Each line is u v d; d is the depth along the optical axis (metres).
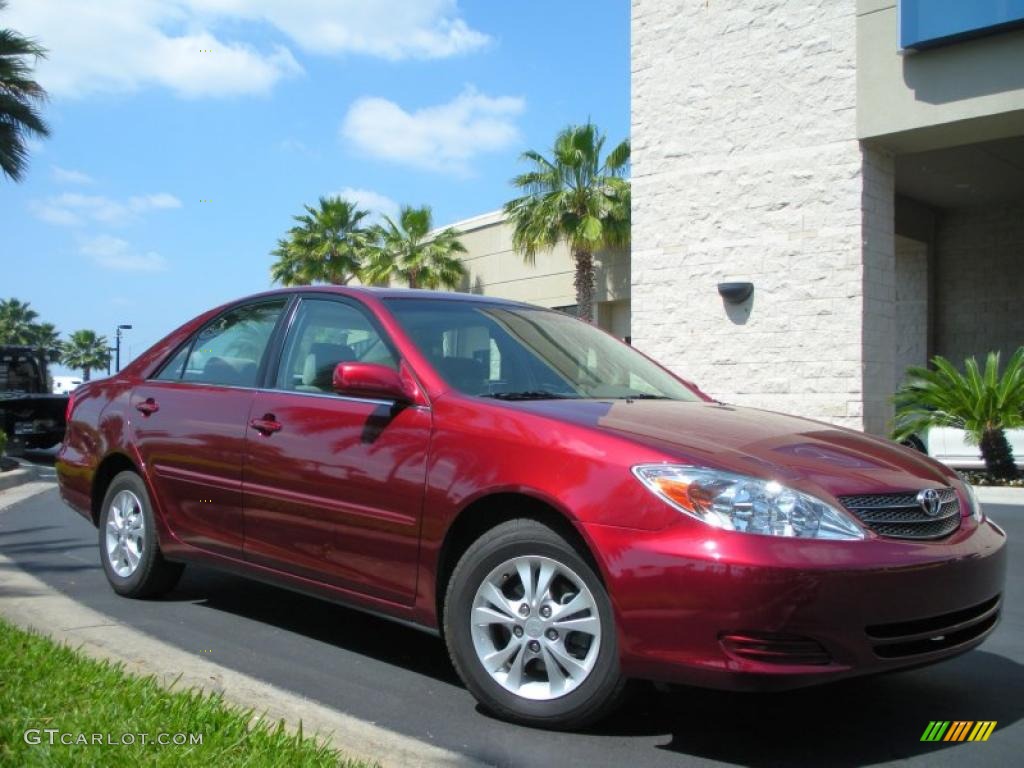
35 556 7.25
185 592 6.03
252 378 5.15
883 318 14.82
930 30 13.23
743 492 3.37
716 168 15.66
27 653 4.02
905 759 3.48
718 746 3.57
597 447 3.63
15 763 2.90
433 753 3.40
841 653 3.26
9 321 69.56
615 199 27.14
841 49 14.40
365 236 38.38
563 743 3.57
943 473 4.15
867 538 3.38
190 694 3.59
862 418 14.23
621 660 3.43
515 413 3.94
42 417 17.98
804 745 3.60
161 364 5.86
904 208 19.08
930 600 3.42
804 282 14.78
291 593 6.07
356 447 4.36
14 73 19.00
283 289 5.38
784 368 14.95
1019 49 12.77
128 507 5.82
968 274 19.95
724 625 3.23
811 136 14.70
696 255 15.86
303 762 3.05
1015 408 12.41
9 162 19.05
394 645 4.91
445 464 3.98
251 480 4.85
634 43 16.58
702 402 4.95
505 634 3.87
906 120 13.75
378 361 4.55
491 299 5.34
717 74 15.64
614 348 5.46
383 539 4.19
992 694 4.23
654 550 3.36
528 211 28.33
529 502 3.78
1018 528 9.08
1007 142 15.22
